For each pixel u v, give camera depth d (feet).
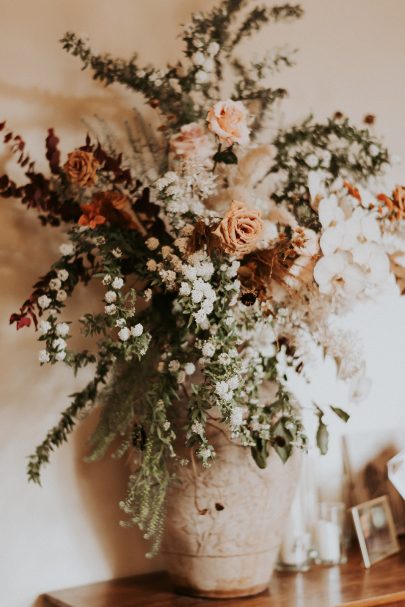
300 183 5.64
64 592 5.54
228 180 5.44
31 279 5.75
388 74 7.52
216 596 5.24
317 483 6.61
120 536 5.89
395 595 5.18
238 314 5.28
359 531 6.10
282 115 6.49
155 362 5.13
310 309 5.26
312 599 5.14
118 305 4.74
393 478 6.34
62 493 5.72
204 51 5.52
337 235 5.05
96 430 5.29
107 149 6.09
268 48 6.93
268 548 5.30
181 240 4.83
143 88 5.66
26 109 5.84
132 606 5.13
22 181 5.76
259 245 5.01
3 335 5.62
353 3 7.42
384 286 5.53
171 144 5.32
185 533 5.13
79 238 5.16
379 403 7.07
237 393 4.78
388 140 7.41
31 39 5.92
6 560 5.49
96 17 6.22
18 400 5.64
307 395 6.72
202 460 4.85
